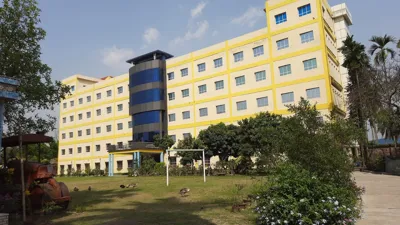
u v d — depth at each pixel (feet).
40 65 44.42
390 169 90.17
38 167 36.96
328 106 113.39
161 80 166.09
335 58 133.18
